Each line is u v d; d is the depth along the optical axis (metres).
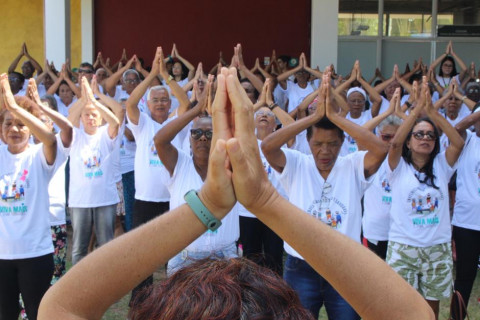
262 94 4.81
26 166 3.71
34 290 3.69
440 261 4.05
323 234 1.02
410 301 0.99
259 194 1.02
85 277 1.00
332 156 3.48
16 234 3.63
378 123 4.88
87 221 5.22
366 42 11.74
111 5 11.57
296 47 11.45
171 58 9.40
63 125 3.79
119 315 4.89
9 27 13.11
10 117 3.67
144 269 1.01
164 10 11.54
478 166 4.67
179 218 1.02
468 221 4.65
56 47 9.86
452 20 11.76
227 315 0.92
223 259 1.09
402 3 11.68
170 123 3.65
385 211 4.63
